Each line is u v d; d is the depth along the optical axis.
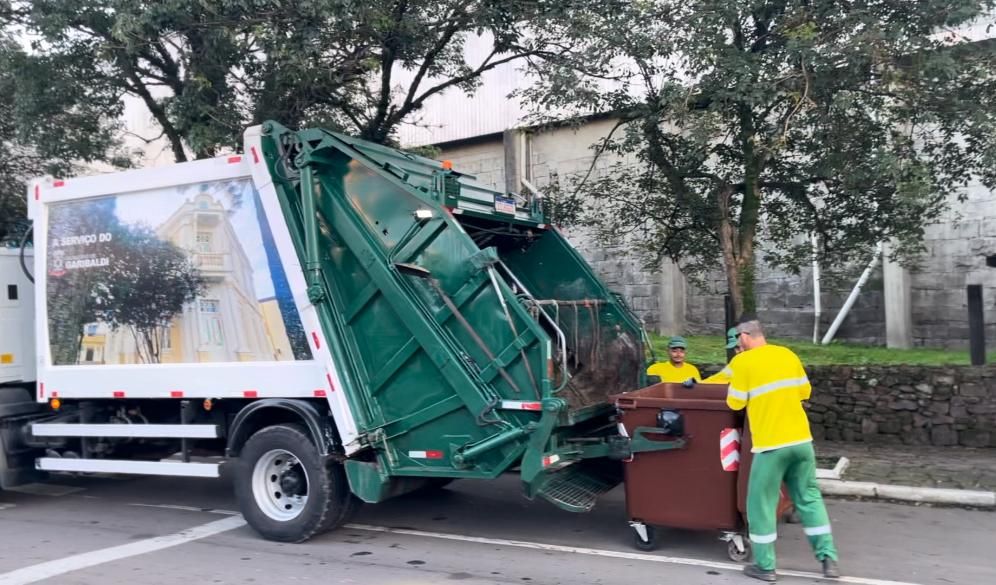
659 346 14.84
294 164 6.34
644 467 5.95
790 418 5.30
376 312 6.22
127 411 7.50
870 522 6.96
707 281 14.52
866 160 8.18
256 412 6.57
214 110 9.41
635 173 10.41
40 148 10.27
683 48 8.08
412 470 6.08
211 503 8.10
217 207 6.63
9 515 7.70
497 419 5.72
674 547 6.20
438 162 7.38
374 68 10.39
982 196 13.88
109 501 8.29
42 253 7.41
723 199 9.34
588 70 9.38
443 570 5.70
